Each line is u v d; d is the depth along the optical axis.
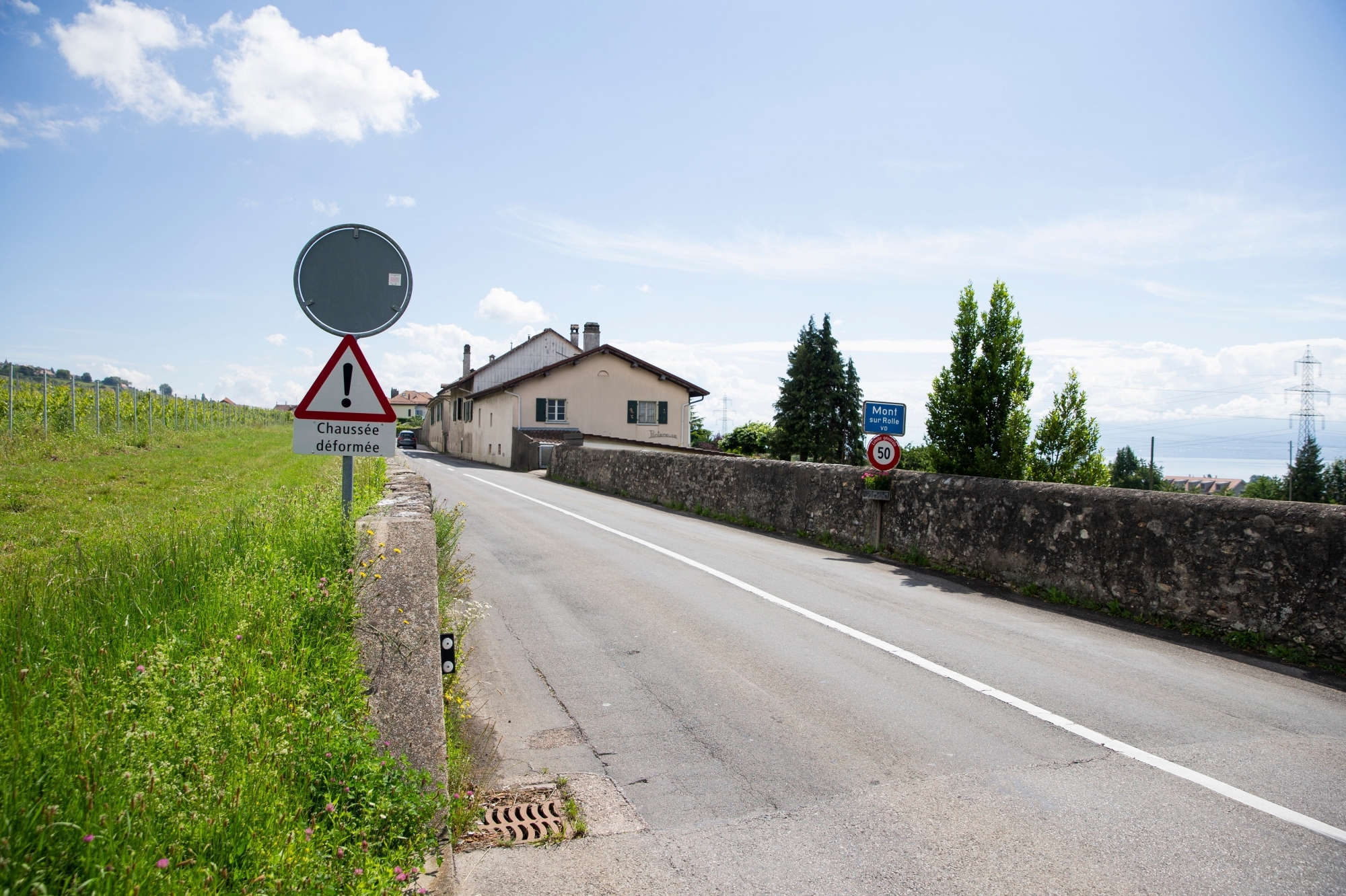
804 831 3.15
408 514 5.92
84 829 2.02
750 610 6.72
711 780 3.61
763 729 4.20
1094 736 4.09
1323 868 2.86
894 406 10.00
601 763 3.80
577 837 3.12
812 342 44.97
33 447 15.27
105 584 3.86
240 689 2.92
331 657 3.41
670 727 4.22
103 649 3.11
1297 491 49.81
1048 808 3.32
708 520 13.67
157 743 2.42
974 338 9.81
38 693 2.68
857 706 4.52
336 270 4.53
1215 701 4.65
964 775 3.64
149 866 1.96
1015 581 8.01
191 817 2.18
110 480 11.75
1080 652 5.67
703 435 46.03
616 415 35.06
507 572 8.17
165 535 5.45
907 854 2.98
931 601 7.29
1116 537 7.01
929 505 9.26
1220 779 3.59
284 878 2.10
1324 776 3.62
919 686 4.85
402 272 4.64
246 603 3.73
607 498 17.55
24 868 1.78
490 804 3.39
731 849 3.03
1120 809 3.30
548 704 4.54
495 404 36.75
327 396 4.55
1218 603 6.15
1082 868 2.86
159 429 25.97
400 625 3.84
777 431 45.25
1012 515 8.11
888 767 3.73
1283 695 4.79
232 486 11.14
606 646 5.63
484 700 4.59
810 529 11.41
